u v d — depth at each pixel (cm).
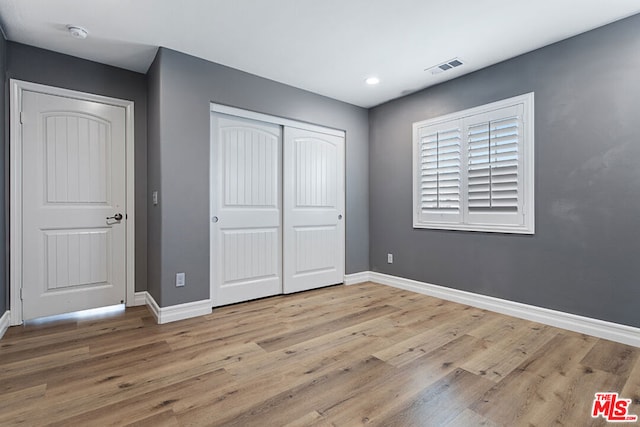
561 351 212
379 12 217
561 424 141
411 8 212
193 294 281
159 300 266
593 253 239
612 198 230
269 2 206
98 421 142
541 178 265
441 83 339
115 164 301
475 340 231
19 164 256
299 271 366
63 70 275
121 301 305
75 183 283
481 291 307
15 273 255
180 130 273
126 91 306
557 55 255
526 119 272
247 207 328
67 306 280
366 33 244
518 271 281
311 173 374
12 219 254
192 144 280
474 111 309
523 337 236
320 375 183
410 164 372
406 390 168
